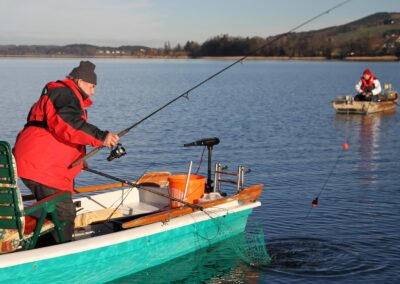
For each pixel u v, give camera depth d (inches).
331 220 338.6
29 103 1053.8
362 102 924.0
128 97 1288.1
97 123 789.2
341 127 775.7
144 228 240.4
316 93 1477.6
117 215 269.9
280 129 749.9
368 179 451.2
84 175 462.0
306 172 476.4
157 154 554.6
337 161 526.6
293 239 302.0
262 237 304.3
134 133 696.4
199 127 758.5
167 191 304.8
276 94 1444.4
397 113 957.2
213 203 269.4
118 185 299.1
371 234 312.8
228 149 587.8
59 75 2416.3
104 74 2851.9
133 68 4133.9
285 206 368.8
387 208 366.0
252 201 295.7
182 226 255.3
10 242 204.5
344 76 2588.6
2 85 1648.6
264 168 492.4
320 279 251.0
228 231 283.3
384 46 5487.2
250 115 919.7
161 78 2395.4
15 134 659.4
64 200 219.8
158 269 250.7
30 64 4881.9
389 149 599.2
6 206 203.2
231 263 265.7
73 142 211.0
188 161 522.9
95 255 222.2
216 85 1903.3
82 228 259.3
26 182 217.0
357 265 267.3
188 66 4817.9
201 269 258.8
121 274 236.1
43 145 214.4
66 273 214.5
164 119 846.5
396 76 2283.5
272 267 263.0
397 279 252.2
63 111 208.1
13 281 200.2
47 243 236.7
